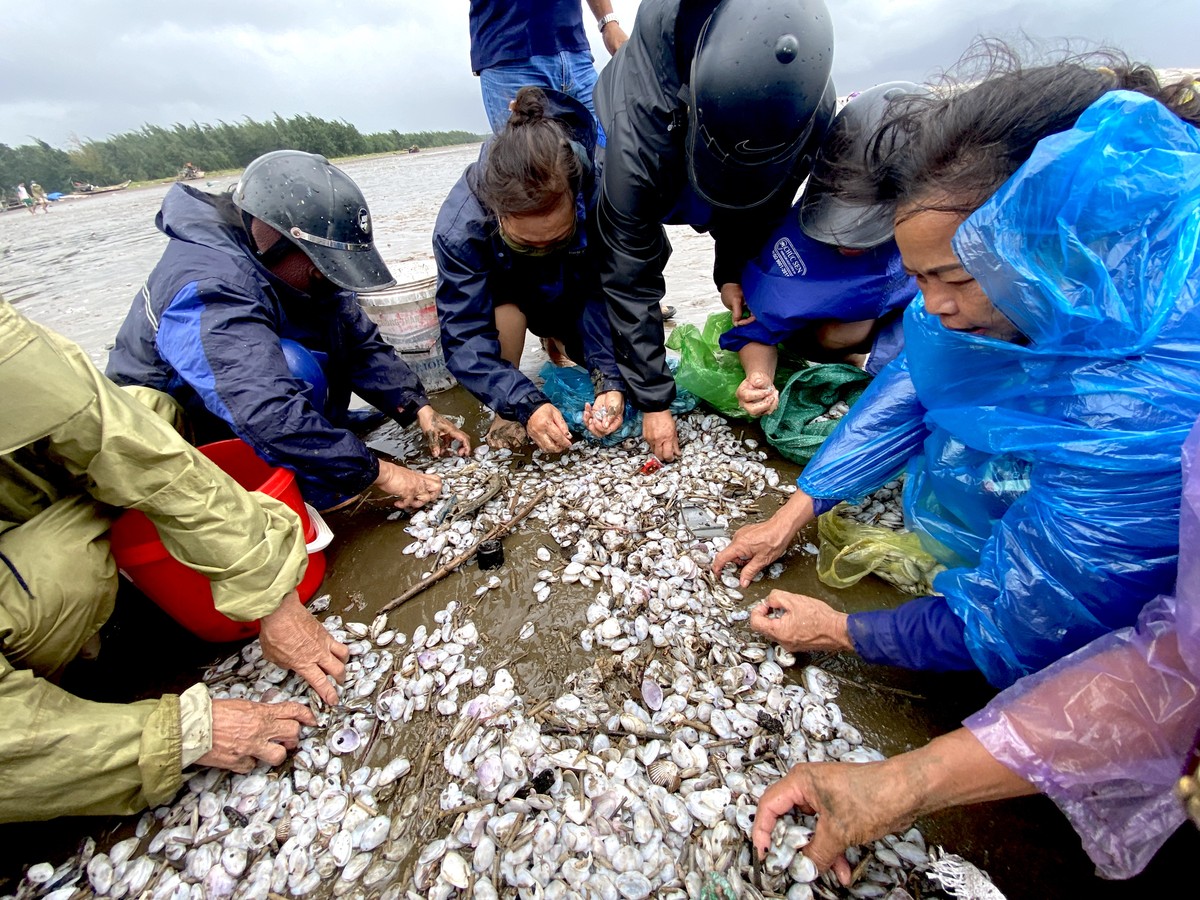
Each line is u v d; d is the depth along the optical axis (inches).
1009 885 53.6
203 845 60.4
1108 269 42.1
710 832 56.7
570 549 92.8
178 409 88.2
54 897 58.2
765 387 105.7
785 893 52.3
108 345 183.5
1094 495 45.8
